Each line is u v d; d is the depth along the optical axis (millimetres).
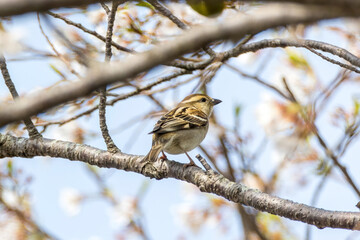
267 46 7828
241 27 2848
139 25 8031
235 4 6309
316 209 6891
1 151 9039
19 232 10594
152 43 7988
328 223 6703
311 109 8469
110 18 7215
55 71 8016
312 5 2480
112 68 2779
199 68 8039
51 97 2693
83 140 9734
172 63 8000
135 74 2799
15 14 2463
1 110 2609
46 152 8914
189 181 8297
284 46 7805
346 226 6594
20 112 2631
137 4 7785
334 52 7613
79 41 7992
